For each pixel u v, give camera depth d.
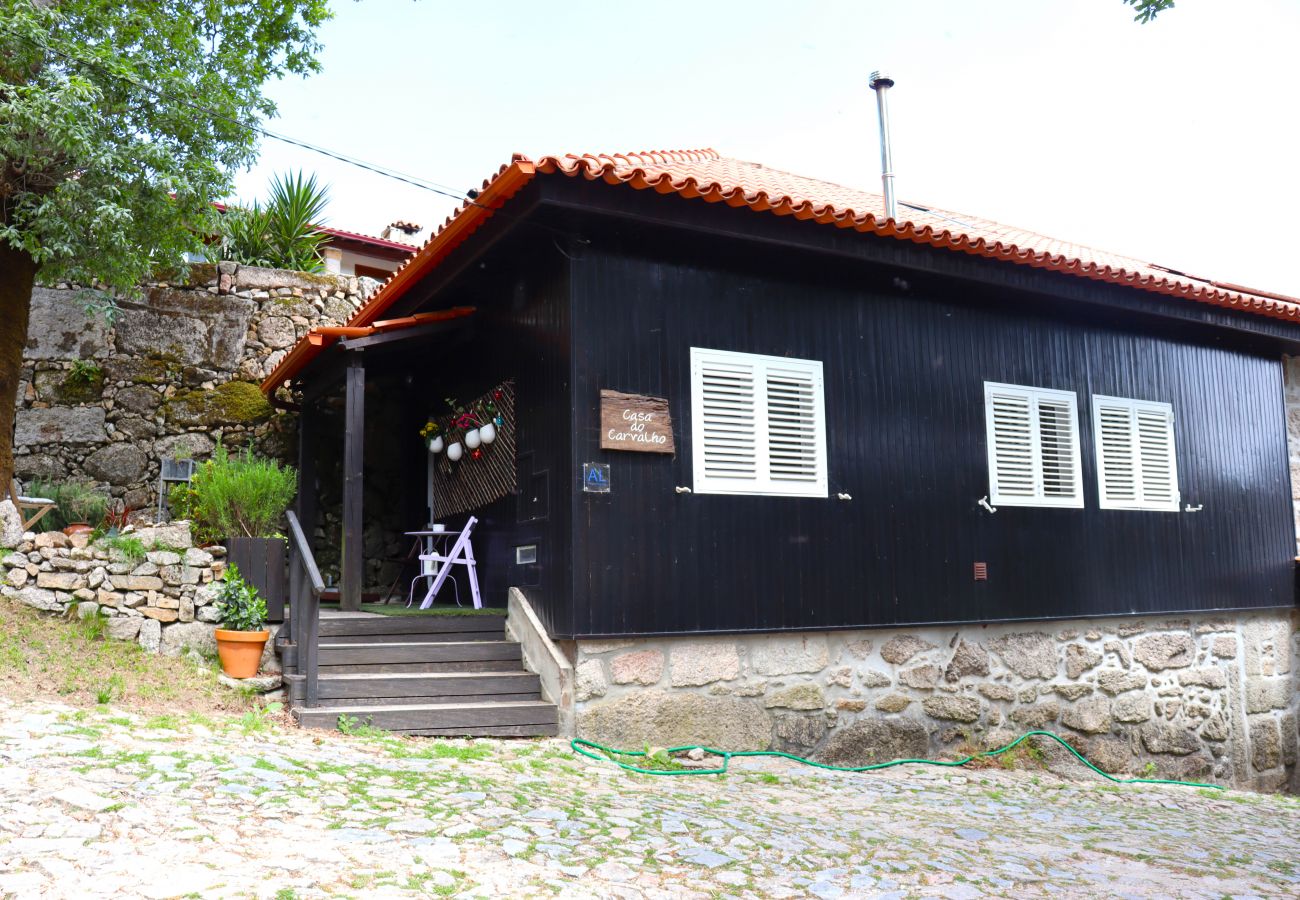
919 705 8.31
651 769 6.64
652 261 7.60
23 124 7.78
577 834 4.70
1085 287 9.19
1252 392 11.05
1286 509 11.07
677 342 7.61
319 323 11.90
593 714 6.99
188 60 9.08
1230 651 10.30
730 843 4.84
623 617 7.08
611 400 7.22
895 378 8.59
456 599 8.84
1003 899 4.39
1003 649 8.83
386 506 11.49
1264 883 5.11
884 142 11.62
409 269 8.38
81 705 5.91
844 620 7.97
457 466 9.59
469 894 3.81
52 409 10.64
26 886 3.47
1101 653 9.39
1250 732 10.28
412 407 11.23
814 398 8.12
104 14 9.00
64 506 9.29
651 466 7.36
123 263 8.72
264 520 7.97
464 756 6.06
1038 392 9.38
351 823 4.44
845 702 7.96
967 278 8.52
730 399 7.78
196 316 11.33
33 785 4.41
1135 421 9.96
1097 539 9.48
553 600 7.23
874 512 8.27
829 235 7.85
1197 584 10.09
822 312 8.31
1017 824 6.11
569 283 7.24
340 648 6.95
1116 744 9.30
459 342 9.31
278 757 5.35
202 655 7.02
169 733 5.58
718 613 7.44
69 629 6.76
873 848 5.04
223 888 3.59
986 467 8.97
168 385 11.09
